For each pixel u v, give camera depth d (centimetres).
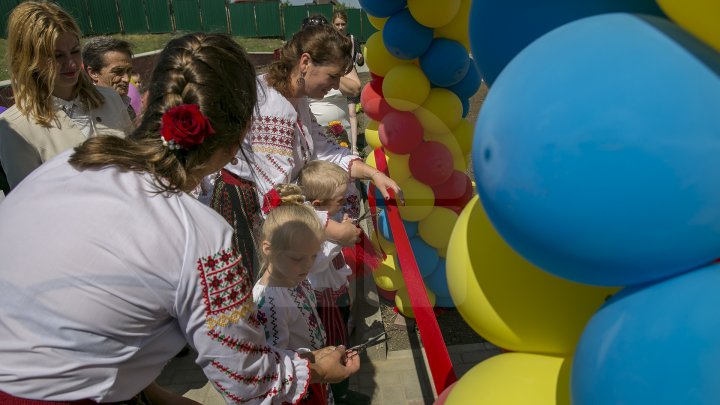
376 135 172
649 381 62
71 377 95
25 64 191
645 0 80
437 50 190
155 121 103
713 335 60
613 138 62
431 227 139
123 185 98
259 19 1992
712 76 63
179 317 97
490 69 97
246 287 102
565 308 93
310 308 127
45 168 109
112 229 93
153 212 95
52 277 92
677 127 61
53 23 190
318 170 132
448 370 133
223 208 139
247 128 109
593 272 72
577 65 67
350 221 132
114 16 1772
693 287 66
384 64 215
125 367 98
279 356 117
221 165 110
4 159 196
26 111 196
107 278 91
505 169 72
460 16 195
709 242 65
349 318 138
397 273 142
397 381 158
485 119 77
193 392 233
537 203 69
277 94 144
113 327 93
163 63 104
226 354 100
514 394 97
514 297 96
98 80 286
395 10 197
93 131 215
